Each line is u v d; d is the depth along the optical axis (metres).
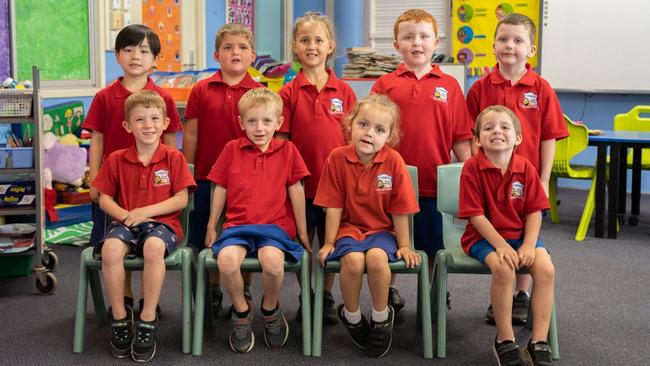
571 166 4.88
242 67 2.93
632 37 5.93
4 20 4.16
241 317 2.51
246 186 2.62
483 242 2.45
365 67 4.70
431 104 2.82
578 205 5.58
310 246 2.76
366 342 2.53
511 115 2.45
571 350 2.55
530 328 2.76
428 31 2.82
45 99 4.37
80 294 2.52
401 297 2.98
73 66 4.67
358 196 2.56
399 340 2.64
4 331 2.73
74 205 4.40
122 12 4.88
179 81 4.25
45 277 3.19
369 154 2.56
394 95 2.83
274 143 2.68
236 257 2.42
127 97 2.88
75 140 4.52
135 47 2.88
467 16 6.52
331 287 2.96
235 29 2.93
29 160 3.21
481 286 3.33
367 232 2.54
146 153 2.64
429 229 2.85
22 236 3.34
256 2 6.61
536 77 2.87
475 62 6.55
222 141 2.94
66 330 2.74
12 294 3.20
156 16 5.22
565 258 3.90
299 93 2.87
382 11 6.95
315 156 2.84
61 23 4.55
